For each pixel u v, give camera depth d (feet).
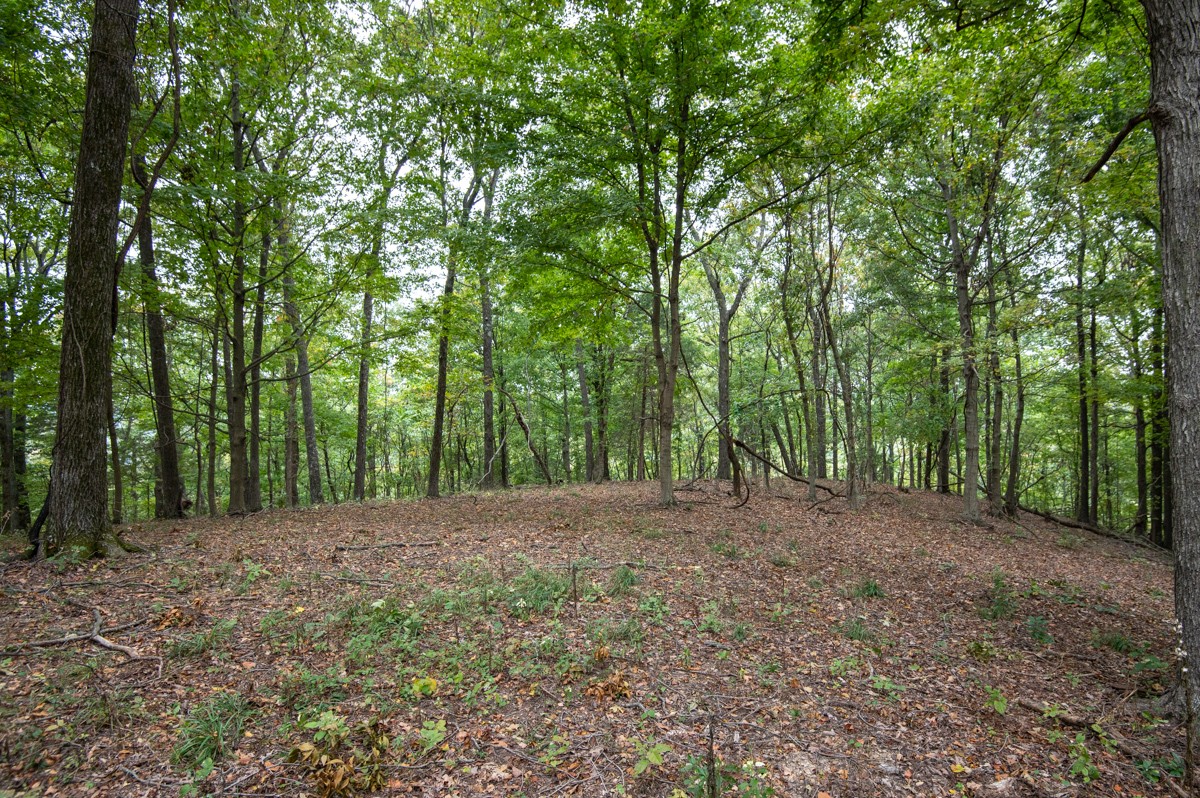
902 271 57.72
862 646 18.98
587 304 44.01
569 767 12.10
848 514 46.96
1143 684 16.76
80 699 12.69
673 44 34.40
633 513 40.78
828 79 25.46
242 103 37.40
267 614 17.79
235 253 38.06
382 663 15.40
